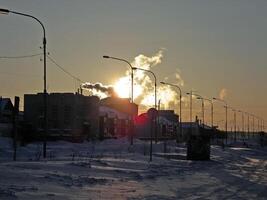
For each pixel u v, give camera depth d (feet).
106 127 319.27
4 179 72.08
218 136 520.83
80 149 204.13
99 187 75.31
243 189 88.89
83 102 291.99
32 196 58.44
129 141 279.28
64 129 280.31
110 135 323.78
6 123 259.39
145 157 167.84
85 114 292.40
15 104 120.57
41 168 93.50
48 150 189.88
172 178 105.50
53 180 76.13
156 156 186.60
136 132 387.75
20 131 252.83
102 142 264.93
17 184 68.13
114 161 130.11
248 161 220.43
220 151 290.97
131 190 75.25
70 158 135.54
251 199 72.28
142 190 76.84
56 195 61.52
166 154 205.16
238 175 127.13
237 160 222.07
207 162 184.85
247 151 333.62
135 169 118.32
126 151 203.41
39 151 177.68
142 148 225.15
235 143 453.58
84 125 289.53
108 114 324.80
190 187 88.02
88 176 88.79
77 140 275.39
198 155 193.36
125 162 131.54
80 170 97.86
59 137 278.67
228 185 96.48
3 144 201.77
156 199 66.03
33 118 289.94
